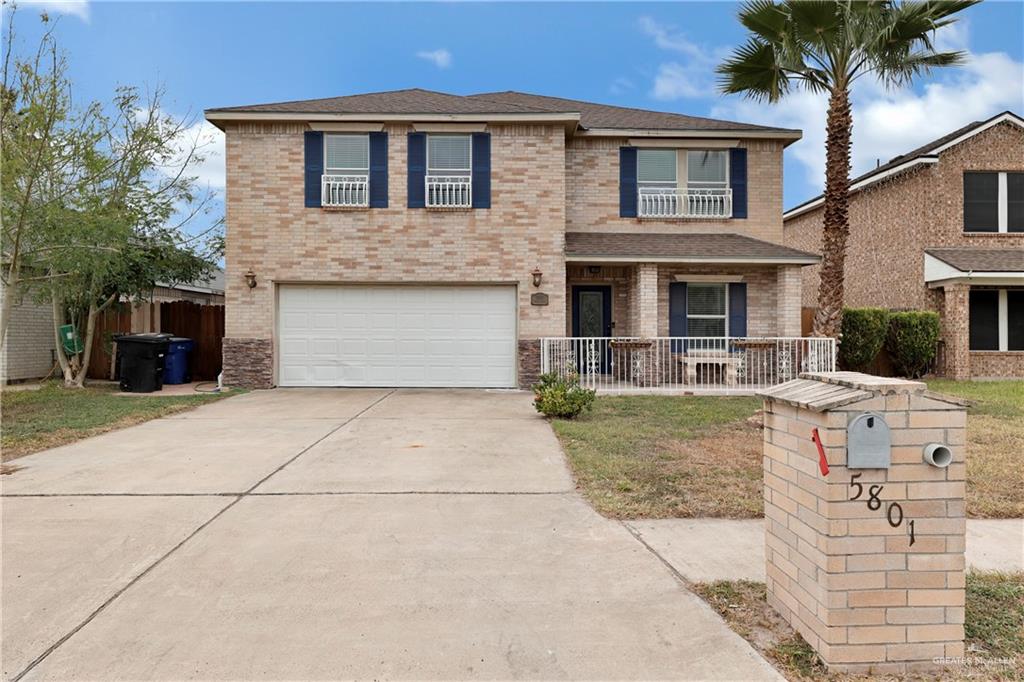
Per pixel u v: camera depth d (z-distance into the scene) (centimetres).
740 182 1489
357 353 1352
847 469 280
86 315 1468
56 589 364
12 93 1025
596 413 988
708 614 335
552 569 395
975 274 1527
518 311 1341
